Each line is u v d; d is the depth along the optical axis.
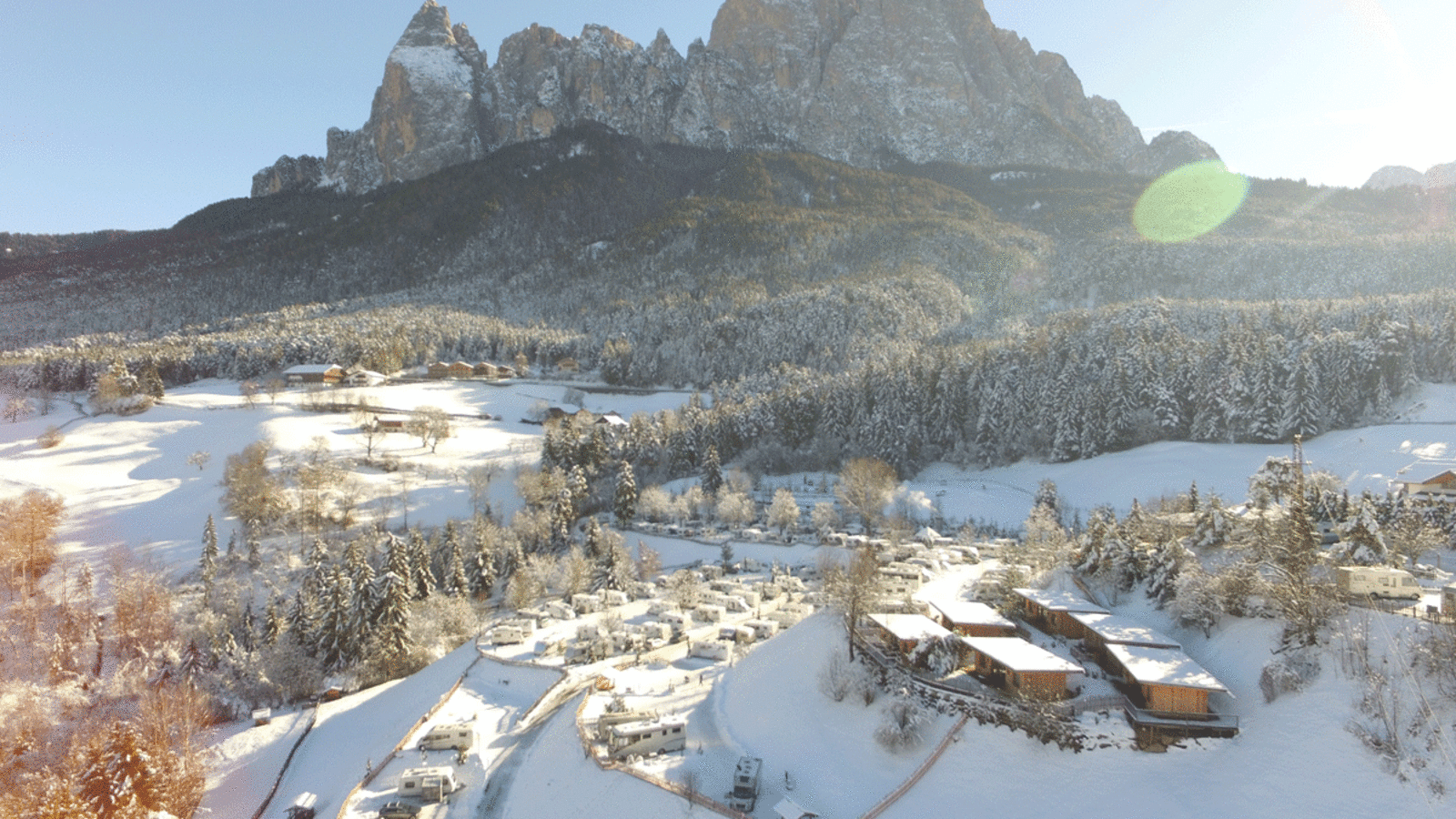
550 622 94.75
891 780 48.62
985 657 54.94
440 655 88.62
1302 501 59.56
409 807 54.84
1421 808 37.72
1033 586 73.88
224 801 62.75
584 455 156.75
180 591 103.62
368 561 107.31
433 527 129.75
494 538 117.00
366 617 87.06
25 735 72.06
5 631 92.00
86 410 193.25
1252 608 55.78
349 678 84.19
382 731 71.00
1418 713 41.62
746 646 80.06
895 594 76.00
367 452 165.38
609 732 57.75
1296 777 41.81
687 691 68.00
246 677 81.62
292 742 71.19
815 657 62.75
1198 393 149.50
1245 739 45.44
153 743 63.28
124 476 152.25
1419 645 45.22
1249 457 134.25
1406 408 140.12
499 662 81.12
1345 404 139.25
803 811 46.00
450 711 71.25
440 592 102.12
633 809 50.12
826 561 93.62
